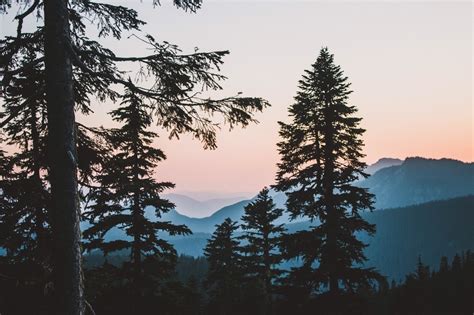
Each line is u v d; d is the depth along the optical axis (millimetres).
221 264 38375
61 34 6113
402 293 70812
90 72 6363
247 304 36188
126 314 17031
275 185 21078
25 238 10930
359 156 20234
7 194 10664
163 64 6723
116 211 17125
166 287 18922
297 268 20766
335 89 20469
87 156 7938
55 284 5871
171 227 17766
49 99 6051
